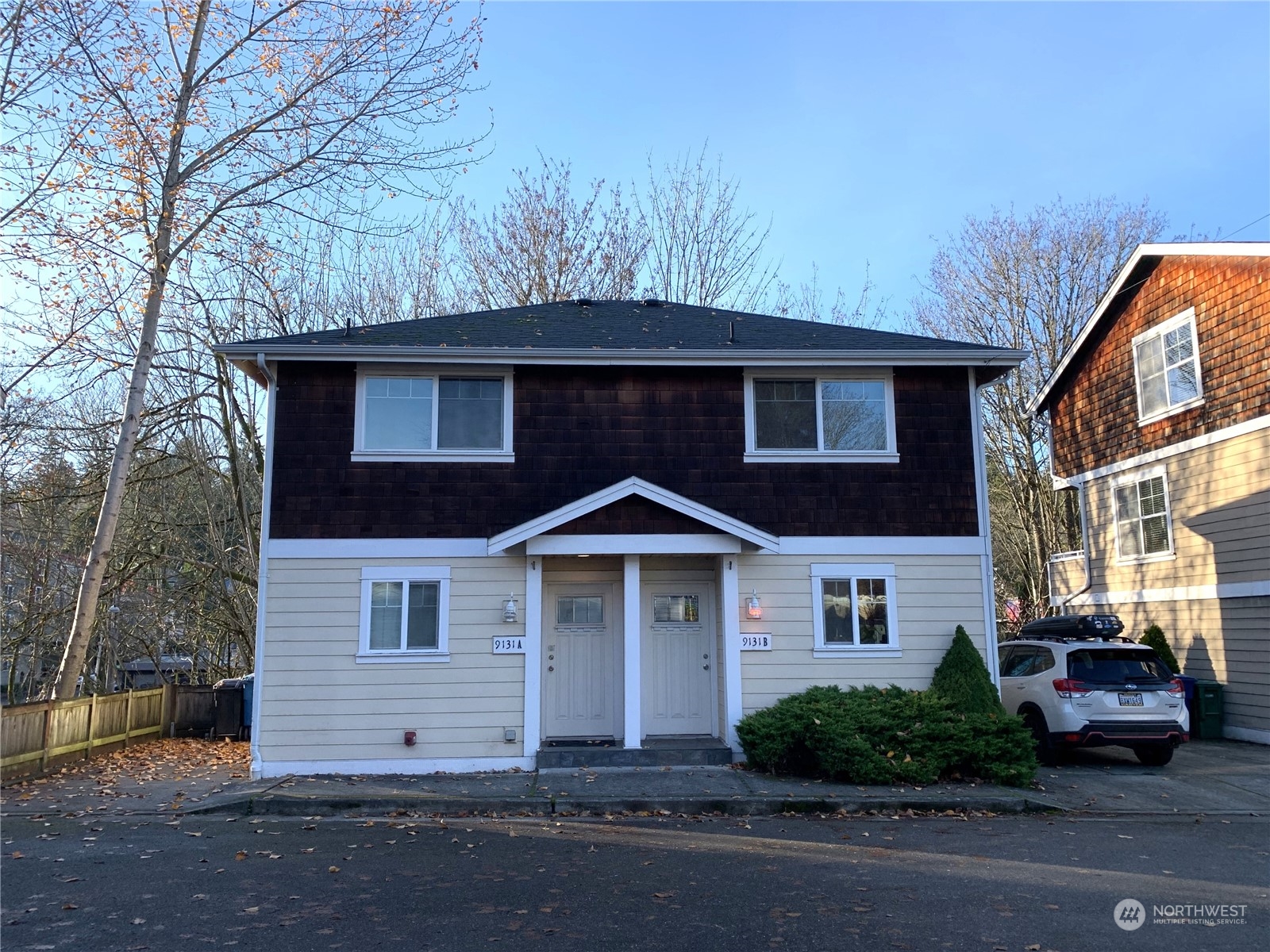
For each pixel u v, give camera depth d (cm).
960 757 1158
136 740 1556
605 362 1325
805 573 1329
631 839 901
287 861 807
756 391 1380
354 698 1241
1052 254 2947
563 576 1352
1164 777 1230
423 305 2656
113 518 1469
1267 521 1491
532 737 1251
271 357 1280
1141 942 595
